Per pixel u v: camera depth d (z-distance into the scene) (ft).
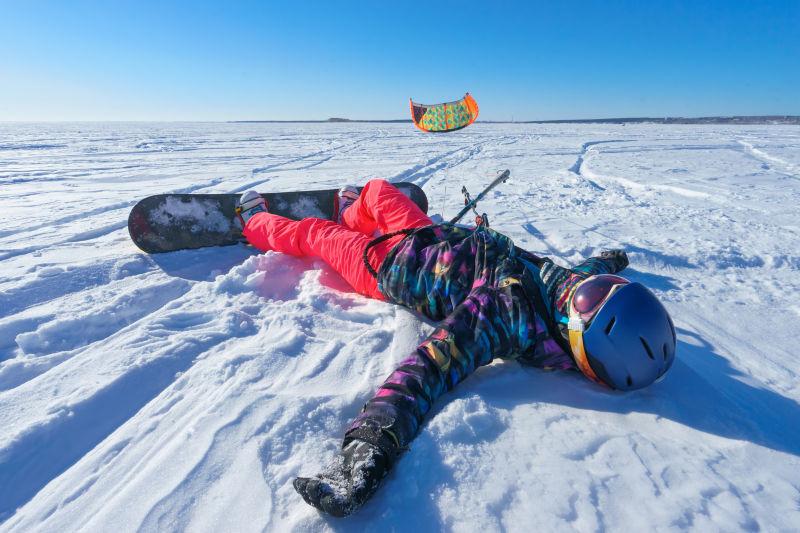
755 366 5.95
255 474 3.96
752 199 18.76
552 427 4.51
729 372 5.76
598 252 10.65
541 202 18.07
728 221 14.23
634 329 4.72
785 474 3.91
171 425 4.66
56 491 3.89
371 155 43.50
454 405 4.63
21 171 30.91
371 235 10.44
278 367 5.70
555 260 9.94
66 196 20.07
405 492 3.71
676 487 3.72
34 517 3.63
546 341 5.32
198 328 6.89
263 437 4.38
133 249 10.90
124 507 3.64
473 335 4.87
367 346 6.13
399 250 6.67
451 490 3.70
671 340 4.93
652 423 4.62
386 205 8.77
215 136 102.06
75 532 3.45
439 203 17.97
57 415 4.75
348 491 3.43
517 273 5.47
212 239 10.91
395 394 4.34
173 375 5.68
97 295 8.12
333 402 4.91
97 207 16.96
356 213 9.98
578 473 3.87
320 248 8.43
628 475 3.85
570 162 35.63
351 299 7.78
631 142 61.87
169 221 10.41
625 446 4.20
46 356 6.04
